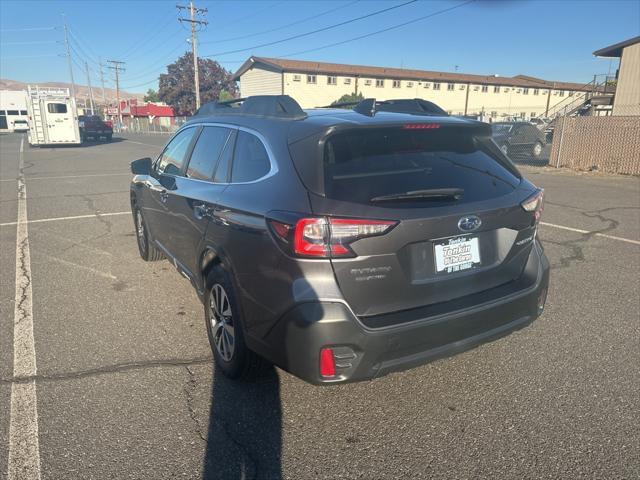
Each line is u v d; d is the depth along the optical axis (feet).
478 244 9.15
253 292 8.91
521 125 64.85
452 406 9.66
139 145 102.27
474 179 9.30
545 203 31.60
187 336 12.77
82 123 116.16
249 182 9.71
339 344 7.89
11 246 21.61
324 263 7.84
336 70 154.92
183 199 12.36
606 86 100.53
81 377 10.69
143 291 16.02
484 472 7.90
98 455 8.29
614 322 13.41
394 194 8.18
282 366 8.52
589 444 8.53
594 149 49.90
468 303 8.94
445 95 177.88
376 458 8.24
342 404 9.73
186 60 224.33
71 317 13.96
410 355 8.48
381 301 8.23
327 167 8.32
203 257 11.27
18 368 11.09
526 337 12.55
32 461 8.13
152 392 10.12
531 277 10.01
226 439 8.70
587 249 20.56
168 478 7.79
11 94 220.43
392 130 9.09
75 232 24.26
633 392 10.07
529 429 8.94
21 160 66.49
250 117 10.93
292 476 7.84
